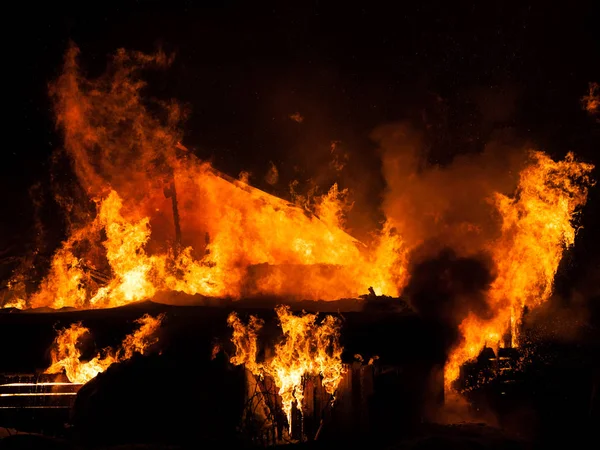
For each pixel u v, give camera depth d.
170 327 5.86
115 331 5.86
